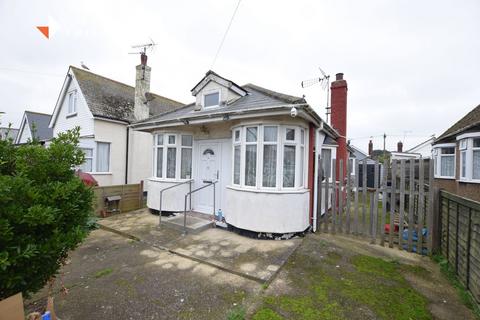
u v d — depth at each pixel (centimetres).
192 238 548
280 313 279
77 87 1122
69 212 220
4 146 222
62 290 300
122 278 365
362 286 347
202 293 324
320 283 354
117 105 1188
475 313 288
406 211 708
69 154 239
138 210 857
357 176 574
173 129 750
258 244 509
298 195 554
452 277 376
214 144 709
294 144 560
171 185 751
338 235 586
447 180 1266
